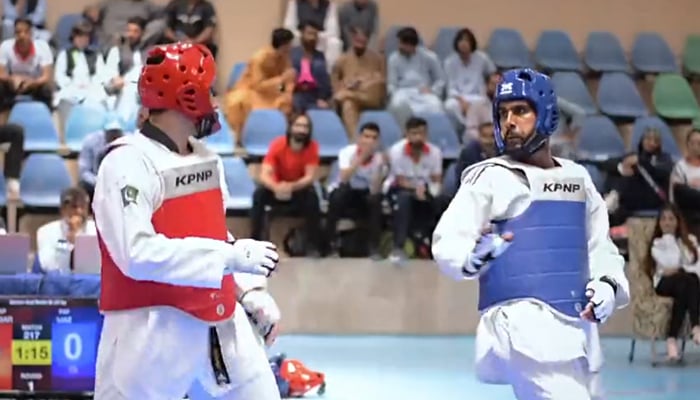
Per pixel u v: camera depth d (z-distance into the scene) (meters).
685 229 13.94
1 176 15.85
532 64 19.81
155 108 4.84
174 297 4.70
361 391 11.27
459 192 5.54
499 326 5.39
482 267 5.19
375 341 15.05
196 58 4.82
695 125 19.20
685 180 16.33
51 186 15.77
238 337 4.92
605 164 16.69
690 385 12.06
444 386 11.64
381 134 17.27
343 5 18.92
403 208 15.47
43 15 18.25
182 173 4.80
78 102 17.12
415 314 15.69
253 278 5.17
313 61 17.78
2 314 9.12
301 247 15.87
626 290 5.56
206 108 4.83
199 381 4.96
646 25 20.38
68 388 9.17
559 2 20.23
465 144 16.64
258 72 17.45
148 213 4.68
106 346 4.77
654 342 13.70
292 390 10.94
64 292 9.35
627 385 12.03
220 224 4.96
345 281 15.58
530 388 5.33
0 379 9.15
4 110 17.09
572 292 5.41
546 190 5.45
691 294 13.71
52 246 11.60
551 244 5.41
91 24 17.80
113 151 4.76
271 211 15.37
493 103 5.66
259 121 17.08
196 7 18.12
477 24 19.97
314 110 17.42
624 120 19.05
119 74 17.20
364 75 17.97
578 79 19.09
